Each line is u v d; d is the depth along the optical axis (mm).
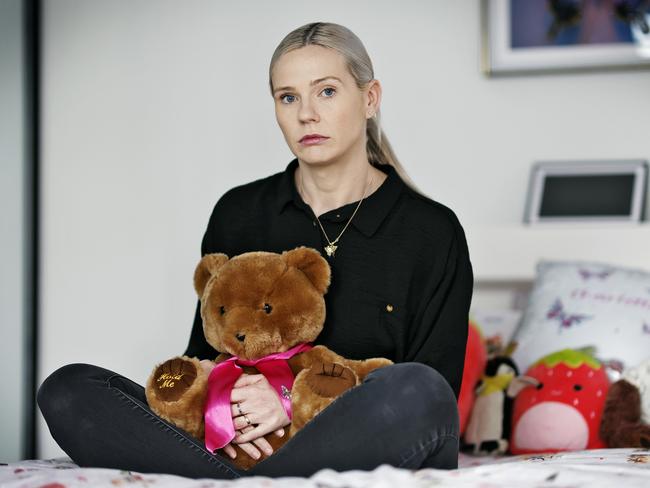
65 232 3045
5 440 2918
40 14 3057
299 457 1344
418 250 1652
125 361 3014
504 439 2115
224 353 1571
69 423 1409
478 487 1170
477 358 2211
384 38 2896
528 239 2697
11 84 2943
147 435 1404
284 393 1468
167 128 3008
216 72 2990
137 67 3025
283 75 1585
